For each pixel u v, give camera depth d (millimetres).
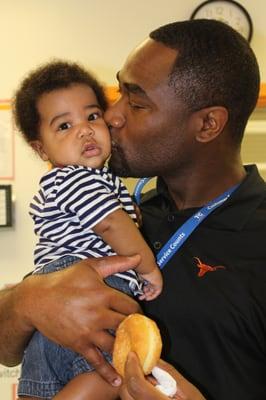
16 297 1059
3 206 2414
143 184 1483
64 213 1116
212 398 1102
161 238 1266
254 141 2318
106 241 1088
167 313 1165
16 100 1279
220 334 1120
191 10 2426
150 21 2439
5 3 2471
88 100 1217
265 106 2291
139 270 1098
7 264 2441
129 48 2439
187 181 1269
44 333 1011
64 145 1171
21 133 1281
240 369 1109
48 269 1103
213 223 1228
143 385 867
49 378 1076
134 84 1167
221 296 1136
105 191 1105
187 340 1146
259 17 2426
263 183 1329
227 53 1193
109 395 1018
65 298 989
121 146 1202
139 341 901
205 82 1154
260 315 1109
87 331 973
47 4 2467
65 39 2461
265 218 1219
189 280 1175
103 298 987
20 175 2451
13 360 1204
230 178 1273
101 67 2436
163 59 1165
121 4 2447
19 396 1104
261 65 2404
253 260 1157
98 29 2451
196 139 1185
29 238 2445
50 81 1226
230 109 1199
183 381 956
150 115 1157
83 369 1039
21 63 2455
